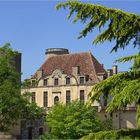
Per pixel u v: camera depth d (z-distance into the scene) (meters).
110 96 16.17
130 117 74.44
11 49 46.47
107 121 67.44
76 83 81.00
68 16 15.53
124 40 15.78
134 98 14.52
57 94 83.00
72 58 85.12
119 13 15.23
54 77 83.88
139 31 15.52
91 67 81.94
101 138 15.98
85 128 59.06
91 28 15.59
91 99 15.77
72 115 59.56
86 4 15.30
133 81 14.91
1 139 49.62
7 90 43.69
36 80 85.31
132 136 15.69
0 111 44.38
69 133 58.81
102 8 15.23
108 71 81.62
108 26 15.51
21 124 61.88
